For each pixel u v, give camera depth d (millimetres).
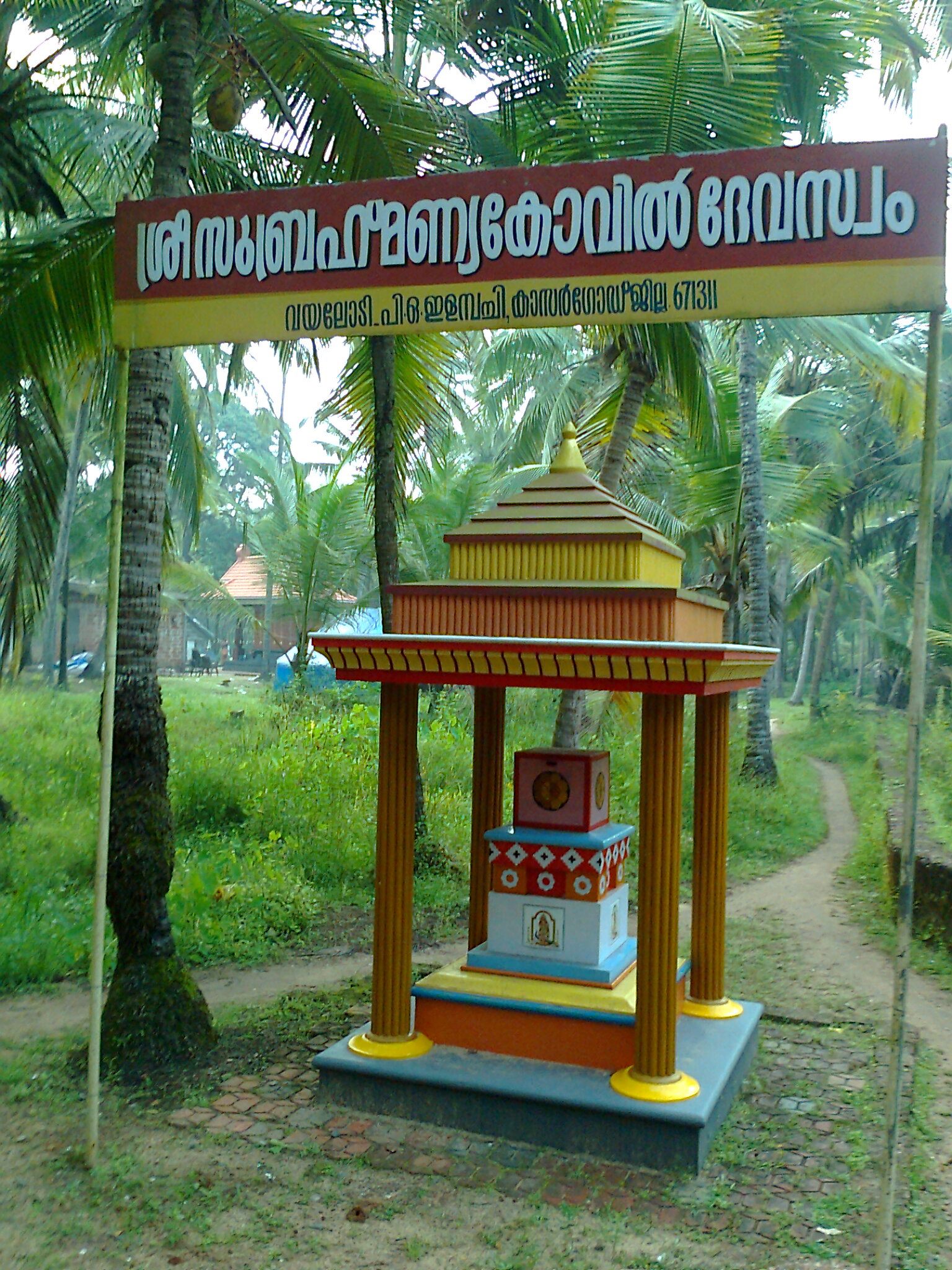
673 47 7523
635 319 3967
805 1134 4852
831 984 7344
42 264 5820
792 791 15828
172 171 5844
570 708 9938
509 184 4098
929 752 13711
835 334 11133
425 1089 4859
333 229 4316
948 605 26234
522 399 24797
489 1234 3969
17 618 11477
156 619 5758
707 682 4355
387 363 9516
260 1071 5438
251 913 8352
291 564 20797
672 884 4645
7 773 12539
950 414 25391
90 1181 4301
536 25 9078
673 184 3918
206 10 6258
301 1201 4195
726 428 15703
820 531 23344
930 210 3670
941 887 8383
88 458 27125
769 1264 3809
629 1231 4008
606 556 4758
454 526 20703
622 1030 4902
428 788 12336
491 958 5266
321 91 7598
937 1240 3990
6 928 7449
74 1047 5633
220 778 11641
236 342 4523
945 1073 5719
